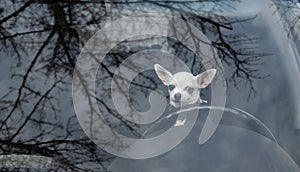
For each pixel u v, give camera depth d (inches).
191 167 92.9
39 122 95.8
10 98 96.7
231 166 93.0
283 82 97.3
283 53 98.7
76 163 93.8
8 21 99.3
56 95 96.8
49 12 99.6
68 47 98.3
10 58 98.0
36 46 98.5
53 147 94.7
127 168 93.5
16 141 94.7
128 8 100.0
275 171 93.1
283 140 95.2
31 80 97.4
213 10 100.7
